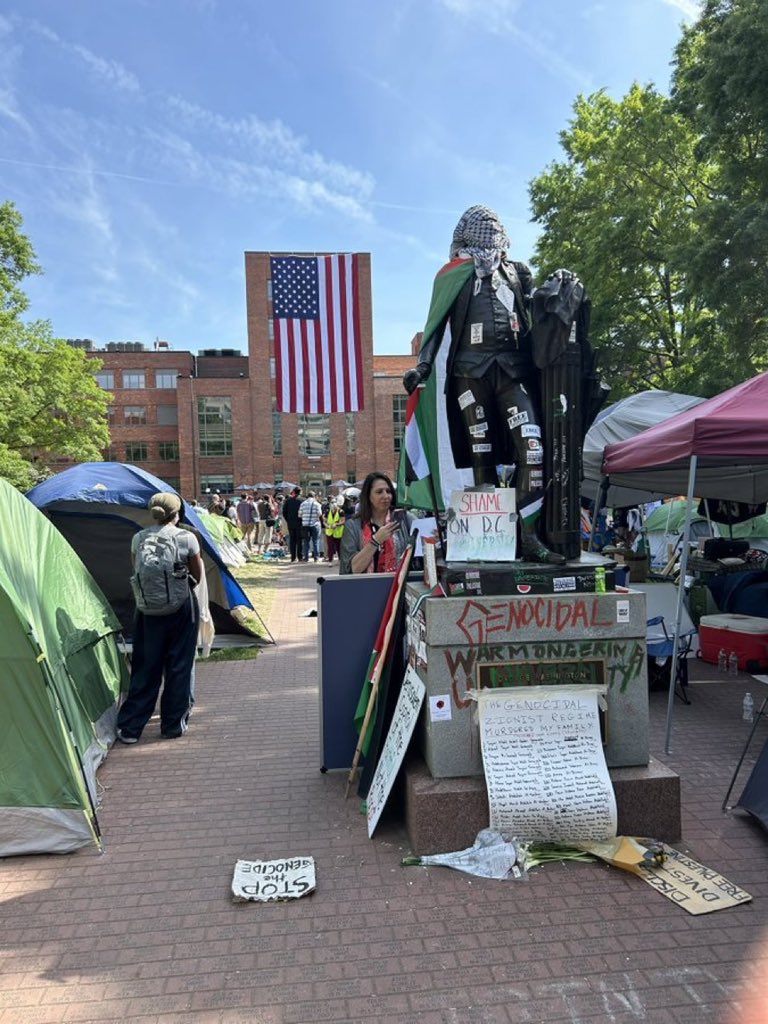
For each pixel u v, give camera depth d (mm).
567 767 3520
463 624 3584
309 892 3197
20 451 29344
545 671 3646
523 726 3580
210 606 9156
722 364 18484
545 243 25719
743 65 14938
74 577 5438
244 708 6266
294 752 5113
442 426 4277
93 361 30250
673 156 22000
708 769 4598
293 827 3893
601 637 3668
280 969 2705
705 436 5195
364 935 2904
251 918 3047
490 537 3875
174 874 3434
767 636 7059
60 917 3090
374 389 57281
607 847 3438
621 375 23797
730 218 15594
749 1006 2463
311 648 8773
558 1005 2484
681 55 20344
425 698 3705
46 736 3719
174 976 2678
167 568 5285
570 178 24641
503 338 3932
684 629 6336
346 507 18609
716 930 2883
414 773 3717
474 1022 2414
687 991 2543
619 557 7711
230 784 4535
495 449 4105
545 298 3777
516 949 2791
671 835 3600
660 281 23328
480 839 3445
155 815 4102
